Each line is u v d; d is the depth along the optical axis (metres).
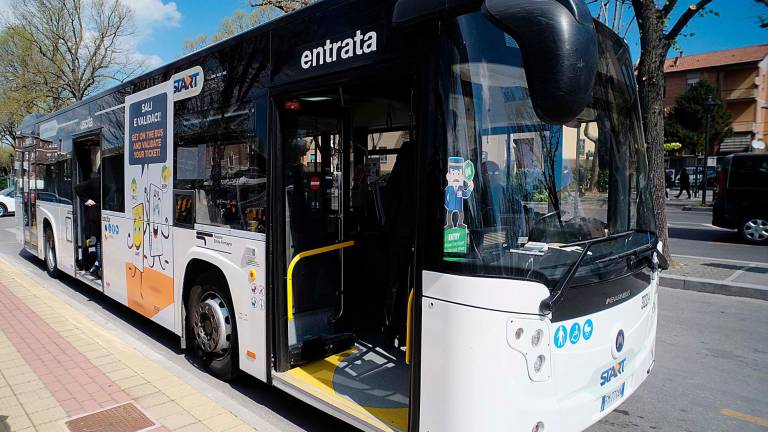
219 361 4.65
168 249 5.20
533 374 2.58
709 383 4.91
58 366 4.71
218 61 4.50
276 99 3.89
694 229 16.41
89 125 7.23
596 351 2.89
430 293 2.75
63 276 9.55
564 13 2.20
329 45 3.41
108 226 6.58
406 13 2.81
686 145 41.81
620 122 3.55
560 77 2.18
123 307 7.41
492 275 2.58
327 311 4.43
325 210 4.34
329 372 4.05
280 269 3.94
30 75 29.61
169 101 5.21
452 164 2.70
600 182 3.31
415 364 2.84
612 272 2.98
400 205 4.07
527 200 2.86
